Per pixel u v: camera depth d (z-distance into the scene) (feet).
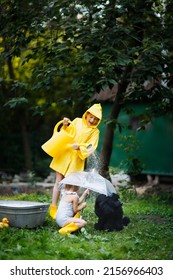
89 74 34.42
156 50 33.40
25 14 36.27
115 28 34.55
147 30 37.29
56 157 28.71
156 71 34.40
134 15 36.37
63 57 35.17
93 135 28.66
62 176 28.94
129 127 40.70
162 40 35.01
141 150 53.52
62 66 35.68
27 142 63.98
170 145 52.29
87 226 28.50
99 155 41.57
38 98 58.39
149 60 34.06
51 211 29.01
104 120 37.45
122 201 39.06
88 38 34.37
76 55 35.29
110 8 34.71
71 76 58.39
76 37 34.81
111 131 40.93
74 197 27.27
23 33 36.37
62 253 22.54
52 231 27.04
